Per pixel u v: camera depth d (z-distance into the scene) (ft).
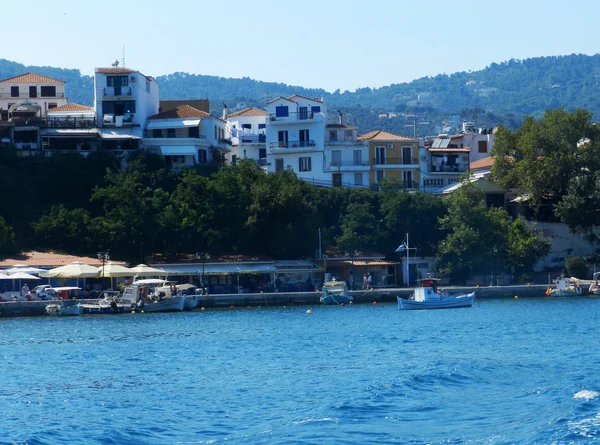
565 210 468.34
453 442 139.64
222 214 447.83
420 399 170.81
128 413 167.94
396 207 474.49
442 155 594.65
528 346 248.11
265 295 397.60
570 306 379.35
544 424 147.23
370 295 412.77
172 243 431.84
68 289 368.27
